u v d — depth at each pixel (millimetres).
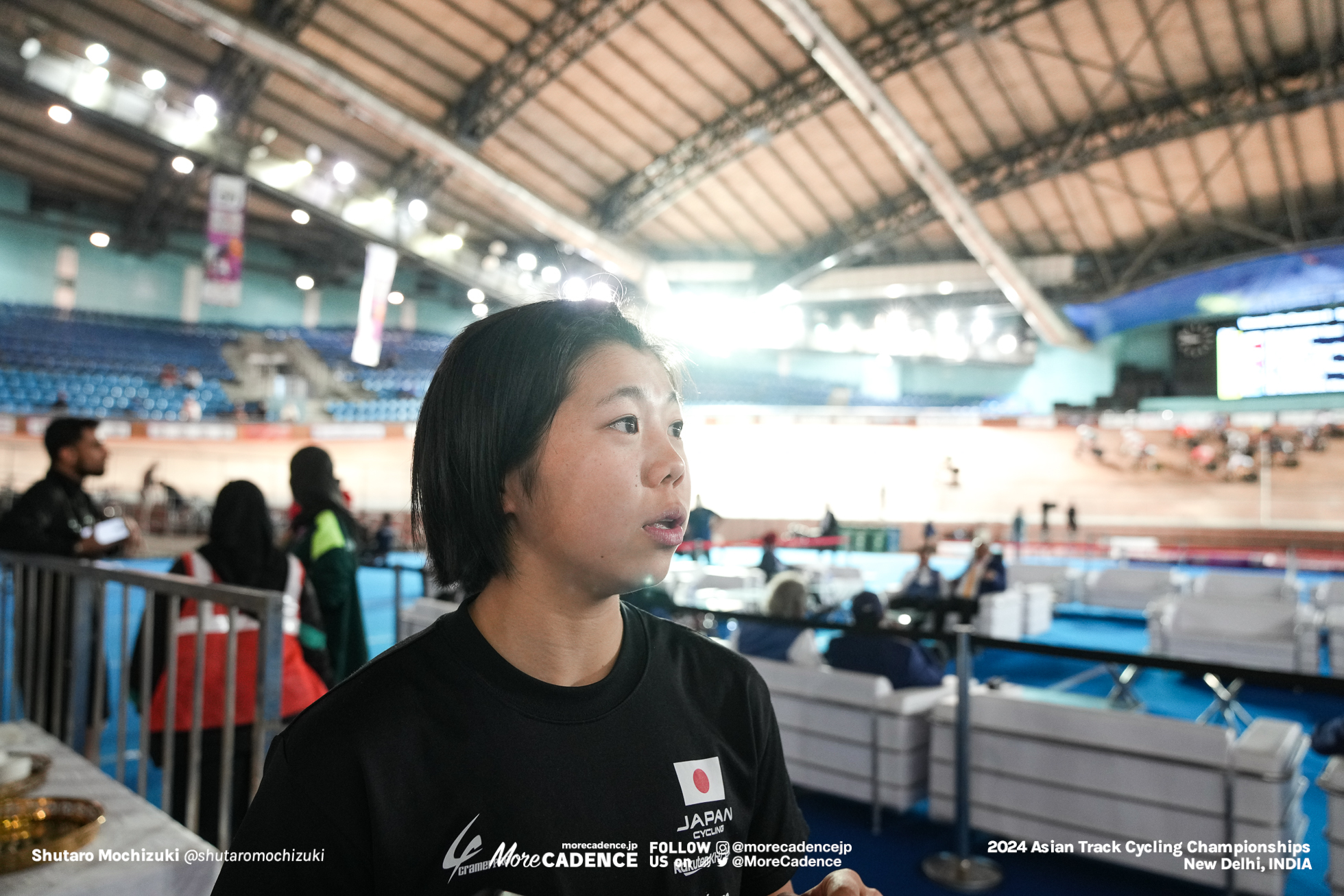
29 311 22609
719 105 18141
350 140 19906
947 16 14492
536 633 658
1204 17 13938
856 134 18438
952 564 18141
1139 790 2982
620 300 750
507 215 23953
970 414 25531
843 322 26453
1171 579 9828
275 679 1887
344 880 580
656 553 637
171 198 22703
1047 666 7266
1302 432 23547
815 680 3834
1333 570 18203
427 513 694
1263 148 16766
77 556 3342
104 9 15383
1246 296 20984
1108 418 23938
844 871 659
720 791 684
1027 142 18062
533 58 16188
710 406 26719
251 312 27516
